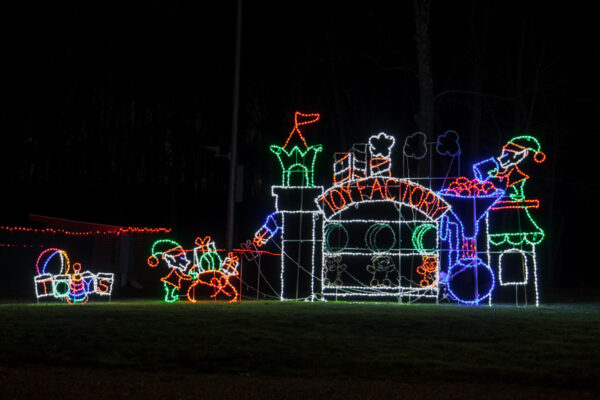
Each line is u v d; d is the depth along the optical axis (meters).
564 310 15.31
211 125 35.16
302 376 9.17
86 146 36.34
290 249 31.94
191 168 36.12
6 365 9.72
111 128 36.09
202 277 25.84
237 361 9.82
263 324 12.34
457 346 10.64
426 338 11.26
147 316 13.21
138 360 9.91
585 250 38.03
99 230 23.34
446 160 31.36
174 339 11.03
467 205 27.47
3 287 23.66
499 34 31.48
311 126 32.62
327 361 9.77
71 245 23.72
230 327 12.03
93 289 20.89
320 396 8.00
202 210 37.44
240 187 20.11
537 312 14.62
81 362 9.83
